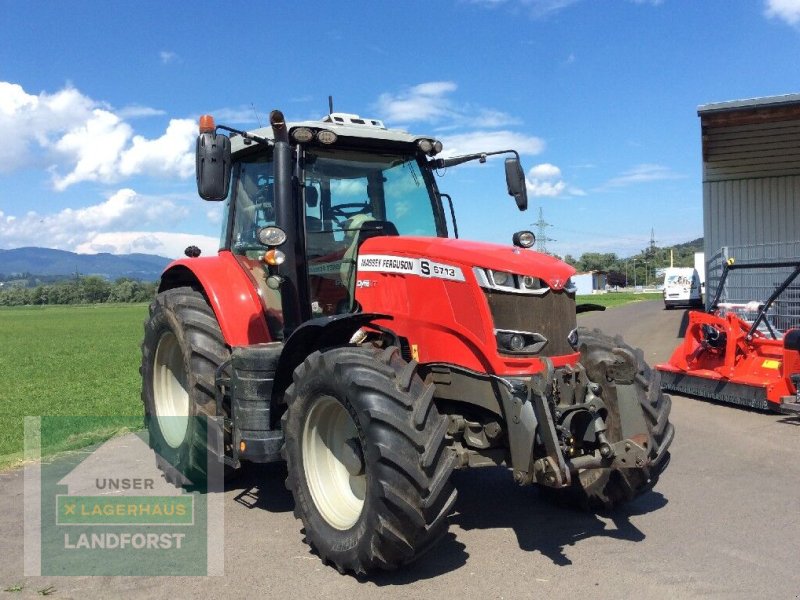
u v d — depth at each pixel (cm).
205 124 431
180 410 586
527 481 371
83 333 3281
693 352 869
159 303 585
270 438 450
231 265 546
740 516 457
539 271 408
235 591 368
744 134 1491
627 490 443
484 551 410
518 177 523
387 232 503
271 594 363
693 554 398
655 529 439
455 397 413
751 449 623
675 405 821
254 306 522
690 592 351
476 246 429
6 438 755
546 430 364
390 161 527
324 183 497
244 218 550
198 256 615
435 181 547
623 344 475
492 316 399
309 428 416
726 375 792
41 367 1633
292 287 460
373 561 360
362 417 360
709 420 738
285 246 455
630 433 396
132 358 1859
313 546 412
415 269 432
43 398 1084
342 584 372
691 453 616
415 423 357
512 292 398
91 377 1400
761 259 1342
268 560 409
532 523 455
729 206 1739
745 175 1716
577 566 386
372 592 361
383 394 362
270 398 451
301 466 416
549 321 406
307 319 471
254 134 485
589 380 408
